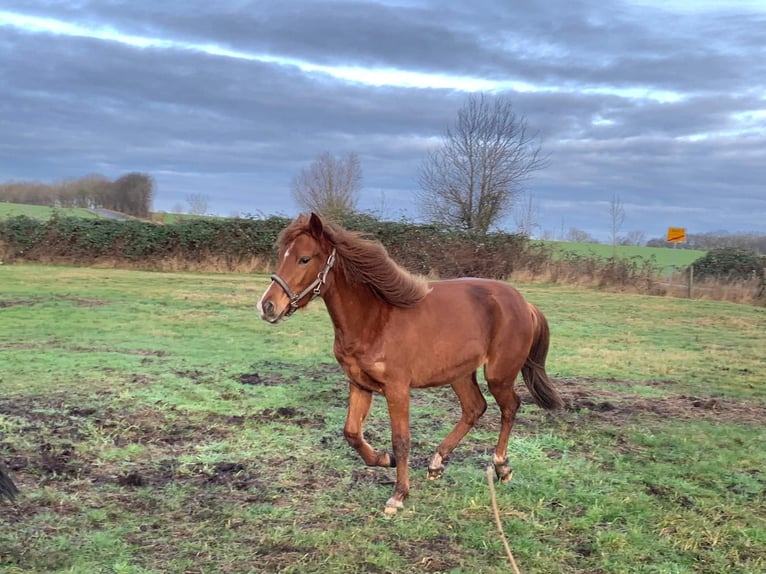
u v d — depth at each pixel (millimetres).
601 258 25531
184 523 4559
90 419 6715
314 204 34781
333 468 5668
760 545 4438
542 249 26172
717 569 4121
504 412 5531
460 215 30859
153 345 11109
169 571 3932
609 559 4219
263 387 8391
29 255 26125
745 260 24062
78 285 19469
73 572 3875
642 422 7379
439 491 5242
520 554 4250
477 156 30109
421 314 4871
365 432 6684
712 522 4773
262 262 26719
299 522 4621
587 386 9180
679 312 18172
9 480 4152
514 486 5383
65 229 26219
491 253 25641
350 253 4578
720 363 11156
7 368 8828
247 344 11594
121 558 4059
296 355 10719
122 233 26281
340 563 4055
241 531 4461
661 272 24578
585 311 17766
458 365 5047
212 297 17906
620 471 5809
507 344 5383
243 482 5297
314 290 4617
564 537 4539
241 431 6578
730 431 7047
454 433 5426
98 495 4977
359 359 4719
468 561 4145
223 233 26609
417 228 26109
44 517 4566
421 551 4258
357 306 4688
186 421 6836
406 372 4797
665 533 4602
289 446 6199
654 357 11508
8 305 15016
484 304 5301
